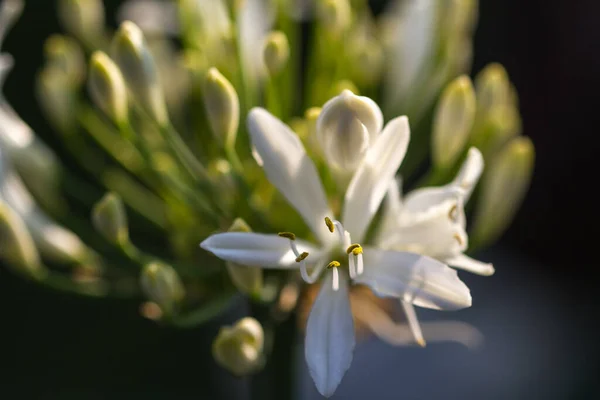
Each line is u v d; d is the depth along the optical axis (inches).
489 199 12.0
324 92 12.5
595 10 17.6
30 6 16.1
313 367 10.3
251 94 12.3
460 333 12.6
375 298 12.2
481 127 12.2
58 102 12.6
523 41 18.0
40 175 12.5
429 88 12.5
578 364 17.1
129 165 12.5
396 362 16.8
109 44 13.2
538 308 17.7
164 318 11.4
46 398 16.2
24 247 11.7
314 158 11.6
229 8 12.0
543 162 18.4
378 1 16.5
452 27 12.3
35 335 16.3
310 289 12.0
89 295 12.0
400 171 12.5
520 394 16.8
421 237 10.7
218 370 16.6
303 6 12.8
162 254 13.8
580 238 18.1
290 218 11.8
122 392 16.4
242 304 16.0
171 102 13.1
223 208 11.7
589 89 17.9
